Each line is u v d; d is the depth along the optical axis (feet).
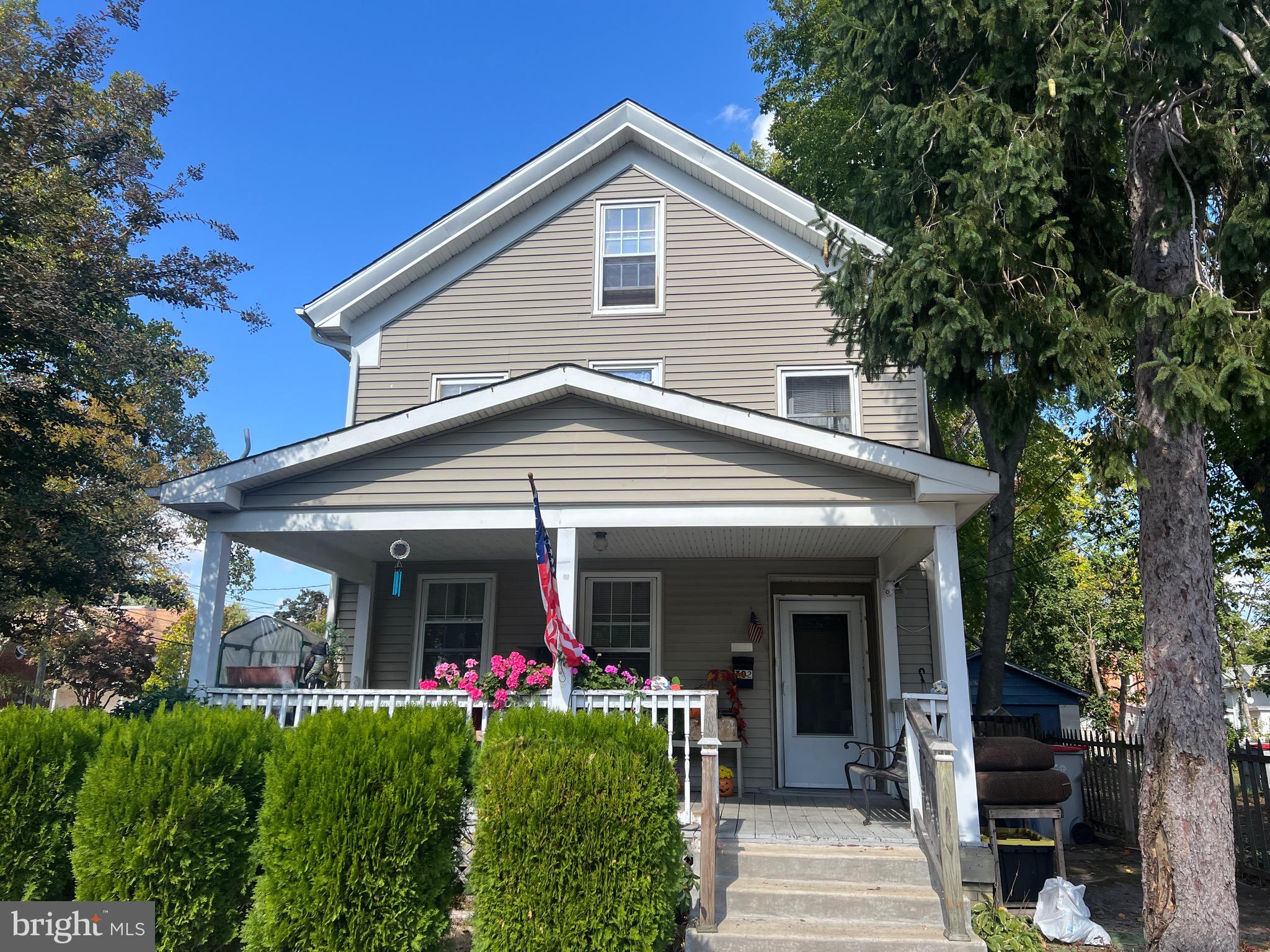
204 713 18.95
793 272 36.29
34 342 36.99
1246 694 103.14
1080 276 24.81
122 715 24.73
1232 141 20.72
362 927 15.52
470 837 18.57
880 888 21.21
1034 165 21.16
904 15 24.76
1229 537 43.34
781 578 35.14
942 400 25.86
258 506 27.14
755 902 20.66
